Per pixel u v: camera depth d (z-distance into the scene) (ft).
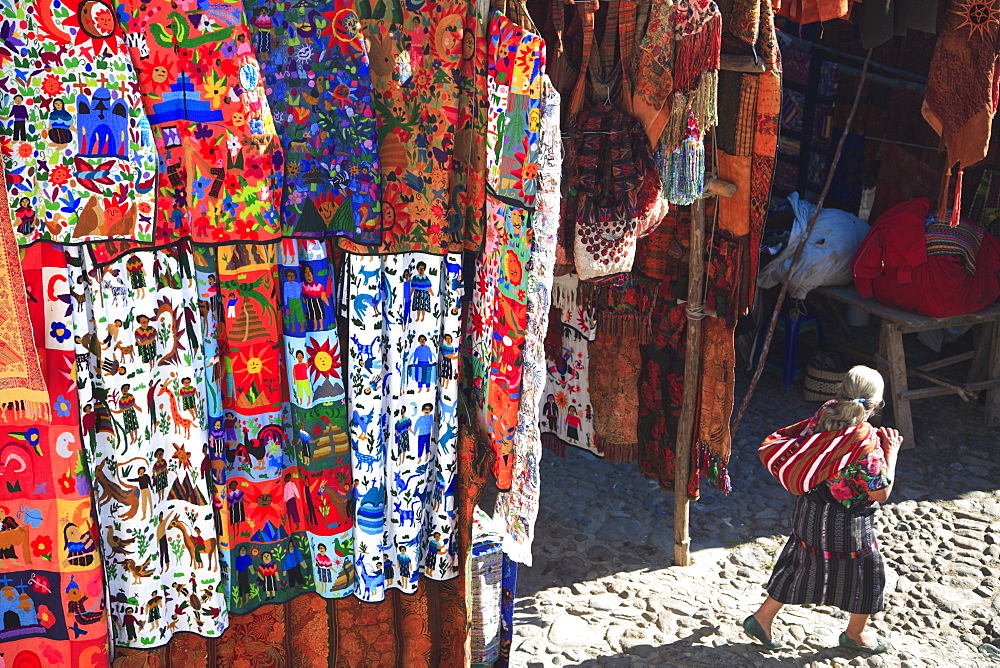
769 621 14.28
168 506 10.17
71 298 9.05
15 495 9.35
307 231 10.00
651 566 16.81
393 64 10.01
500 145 10.39
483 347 11.25
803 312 23.53
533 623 15.02
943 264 20.85
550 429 18.88
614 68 13.50
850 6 16.08
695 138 13.00
